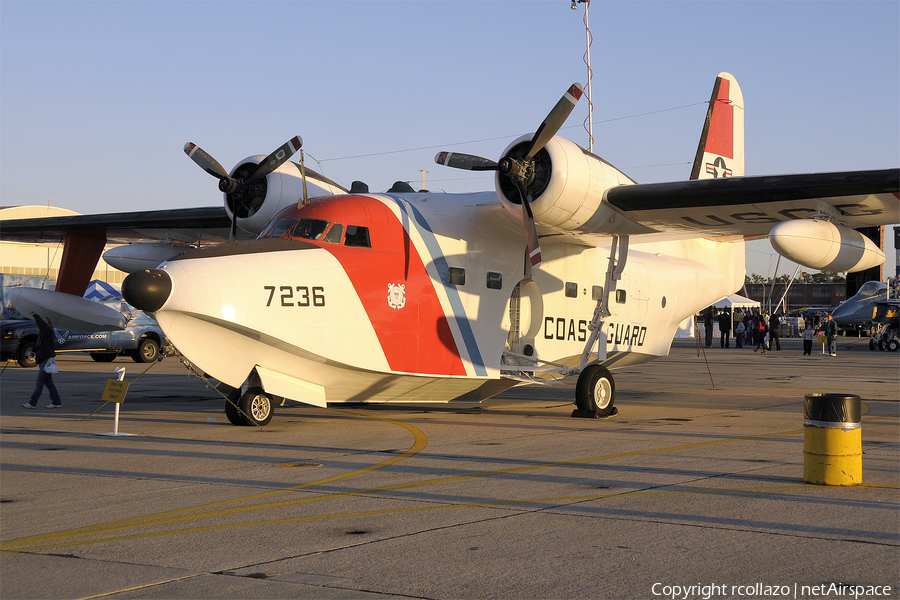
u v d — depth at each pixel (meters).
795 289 91.94
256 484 6.63
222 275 9.23
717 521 5.36
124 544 4.78
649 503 5.91
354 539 4.91
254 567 4.33
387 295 10.55
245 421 10.40
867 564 4.39
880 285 39.38
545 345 12.70
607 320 13.67
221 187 11.98
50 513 5.58
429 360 10.98
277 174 12.20
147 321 24.72
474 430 10.25
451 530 5.12
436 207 11.58
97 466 7.47
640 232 11.91
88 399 14.06
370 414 12.25
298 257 9.91
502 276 12.05
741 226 11.80
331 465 7.57
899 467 7.49
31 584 4.03
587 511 5.66
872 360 28.09
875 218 11.21
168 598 3.83
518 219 11.38
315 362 10.16
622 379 19.81
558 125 10.29
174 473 7.13
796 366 24.86
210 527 5.19
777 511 5.65
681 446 8.83
